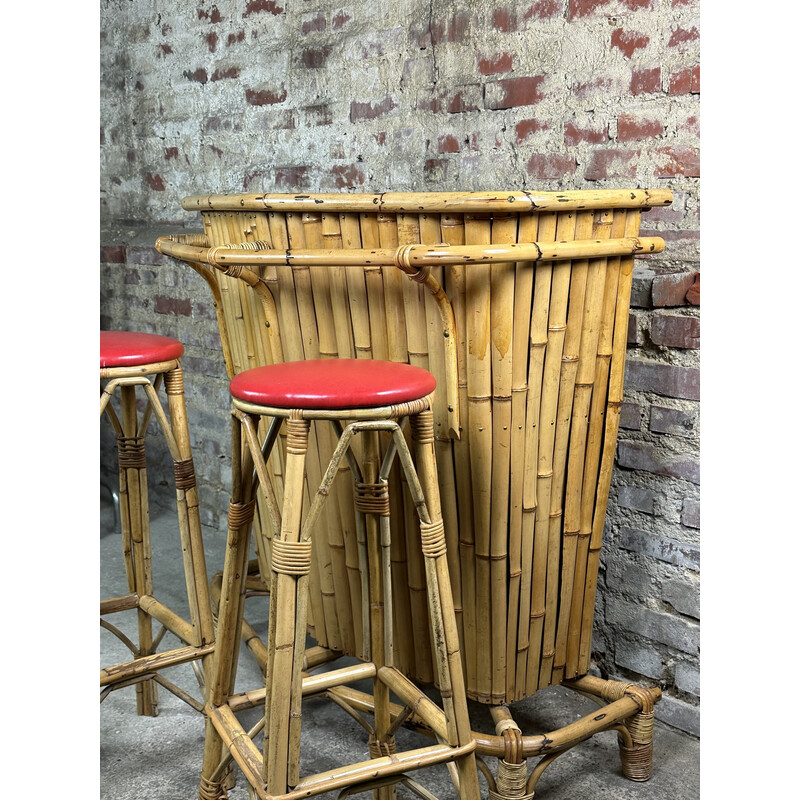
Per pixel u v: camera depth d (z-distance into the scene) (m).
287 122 2.28
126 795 1.56
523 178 1.85
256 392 1.14
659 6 1.59
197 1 2.39
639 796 1.56
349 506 1.54
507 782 1.45
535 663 1.59
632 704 1.56
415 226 1.34
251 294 1.55
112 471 2.68
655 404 1.70
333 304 1.44
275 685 1.17
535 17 1.77
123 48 2.56
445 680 1.27
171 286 2.55
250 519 1.33
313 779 1.23
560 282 1.38
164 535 2.62
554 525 1.52
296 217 1.42
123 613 2.26
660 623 1.76
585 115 1.72
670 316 1.65
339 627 1.67
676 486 1.69
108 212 2.69
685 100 1.58
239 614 1.38
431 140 2.00
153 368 1.50
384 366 1.26
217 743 1.45
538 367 1.40
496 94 1.86
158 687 1.94
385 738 1.51
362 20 2.07
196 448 2.62
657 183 1.64
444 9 1.92
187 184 2.54
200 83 2.44
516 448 1.43
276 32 2.25
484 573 1.48
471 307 1.35
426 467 1.22
